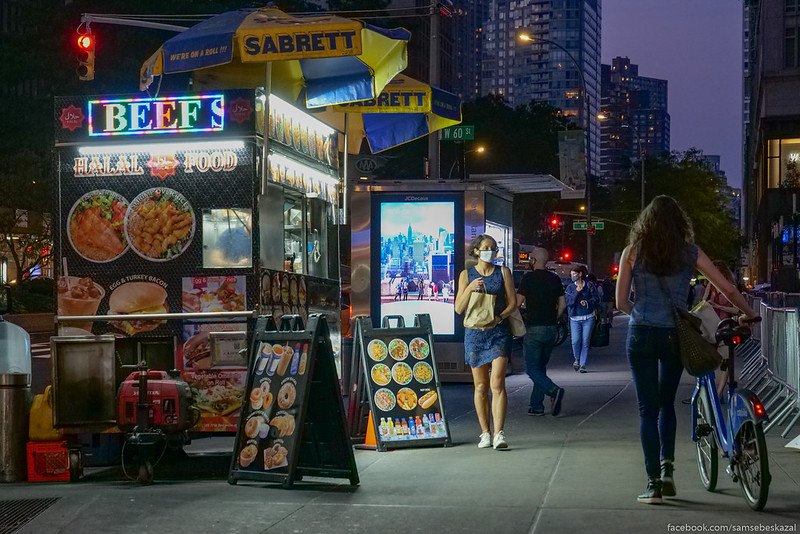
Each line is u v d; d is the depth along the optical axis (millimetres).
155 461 8836
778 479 7715
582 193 40250
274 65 10836
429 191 17141
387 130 12547
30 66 43469
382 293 17234
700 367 6559
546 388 12273
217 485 7859
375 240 17250
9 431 8555
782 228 39219
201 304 8695
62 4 42875
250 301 8641
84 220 8852
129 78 40875
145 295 8766
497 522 6352
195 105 8688
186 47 8820
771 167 77312
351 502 7051
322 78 11023
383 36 9867
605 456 8969
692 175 78312
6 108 44094
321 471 7762
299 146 9922
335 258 11234
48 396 8680
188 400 8289
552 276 12492
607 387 15766
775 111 77000
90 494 7473
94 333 8789
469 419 12180
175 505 6988
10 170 45688
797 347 11430
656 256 6672
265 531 6211
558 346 27750
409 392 9906
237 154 8680
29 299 44812
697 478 7801
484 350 9648
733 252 79500
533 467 8445
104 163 8844
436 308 17141
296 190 9797
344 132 11734
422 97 11789
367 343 9961
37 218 47031
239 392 8609
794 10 77312
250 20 9008
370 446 9773
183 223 8734
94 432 8508
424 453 9430
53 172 8883
